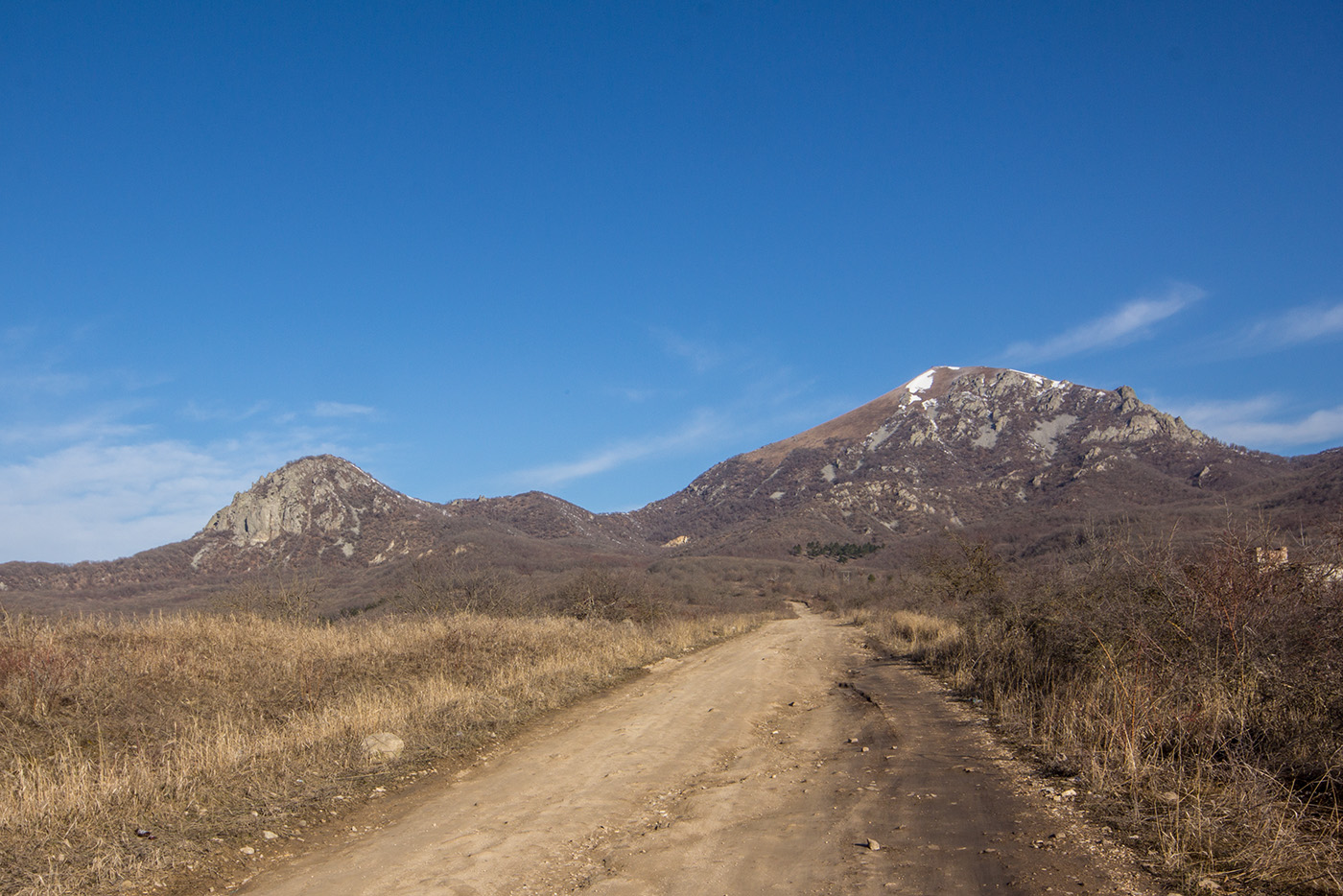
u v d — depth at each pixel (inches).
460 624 763.4
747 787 324.5
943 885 201.8
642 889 210.5
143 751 338.3
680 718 485.7
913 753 376.2
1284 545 355.3
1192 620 358.0
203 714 421.4
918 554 1718.8
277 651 567.5
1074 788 284.2
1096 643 426.6
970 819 259.6
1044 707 403.2
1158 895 187.5
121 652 501.7
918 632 1014.4
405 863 236.5
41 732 365.4
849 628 1480.1
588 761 371.6
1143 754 303.7
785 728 476.1
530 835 261.3
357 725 404.8
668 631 1089.4
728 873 221.3
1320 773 257.6
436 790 325.7
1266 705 300.0
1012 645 569.3
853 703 564.1
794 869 221.9
